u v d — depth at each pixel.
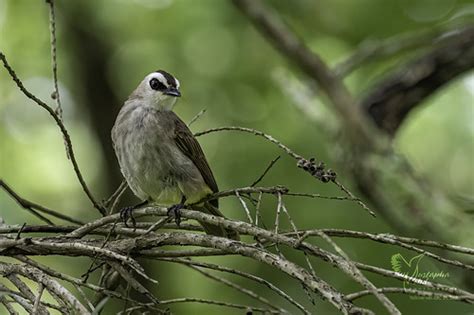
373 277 12.80
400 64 14.80
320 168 6.39
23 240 7.00
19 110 17.48
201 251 7.02
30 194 16.89
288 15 16.67
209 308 13.60
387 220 11.03
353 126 11.86
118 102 18.11
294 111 15.72
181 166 9.79
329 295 5.55
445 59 12.34
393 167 11.23
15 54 17.25
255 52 16.78
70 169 17.36
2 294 6.38
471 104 17.05
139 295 12.62
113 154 17.72
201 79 16.70
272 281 13.14
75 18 17.53
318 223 13.41
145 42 17.38
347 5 16.27
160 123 9.83
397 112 12.48
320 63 12.55
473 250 6.01
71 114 18.27
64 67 18.22
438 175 16.73
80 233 7.23
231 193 6.70
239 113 16.09
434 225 10.44
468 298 5.41
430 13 15.75
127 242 7.04
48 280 6.38
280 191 6.43
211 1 16.64
